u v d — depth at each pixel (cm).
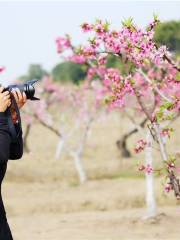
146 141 1090
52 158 4119
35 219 2073
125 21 984
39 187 2852
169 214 1931
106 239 1600
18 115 521
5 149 505
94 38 1052
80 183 2922
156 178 2619
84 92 4006
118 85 1122
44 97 4903
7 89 525
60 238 1642
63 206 2338
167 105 962
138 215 1984
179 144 4559
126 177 3116
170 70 1459
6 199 2523
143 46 976
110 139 5338
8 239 518
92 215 2092
